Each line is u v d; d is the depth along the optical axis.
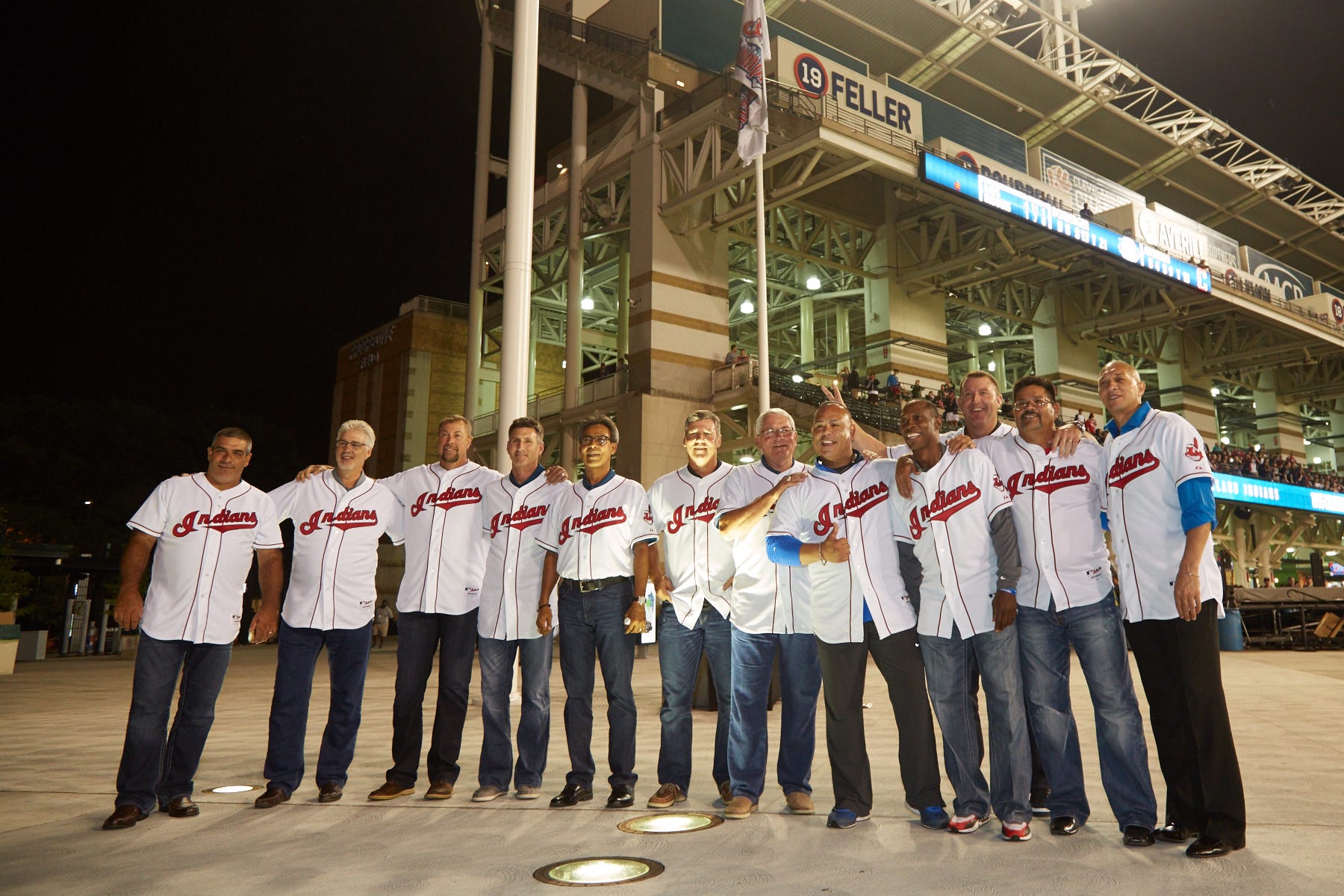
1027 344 41.09
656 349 26.03
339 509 5.24
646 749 6.76
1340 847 3.72
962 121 29.45
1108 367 4.36
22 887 3.40
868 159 23.30
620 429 26.12
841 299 35.84
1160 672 4.00
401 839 4.09
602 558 4.98
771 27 27.00
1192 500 3.89
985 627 4.17
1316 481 38.50
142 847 4.00
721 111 24.66
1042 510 4.27
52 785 5.46
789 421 4.84
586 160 30.00
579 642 4.99
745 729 4.57
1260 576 37.34
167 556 4.82
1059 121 36.69
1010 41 35.81
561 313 37.84
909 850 3.81
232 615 4.93
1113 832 4.12
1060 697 4.20
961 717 4.24
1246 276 35.69
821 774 5.61
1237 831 3.67
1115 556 4.18
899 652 4.34
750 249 31.05
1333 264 49.28
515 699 10.35
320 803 4.92
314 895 3.26
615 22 29.80
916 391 27.38
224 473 5.01
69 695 11.60
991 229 29.95
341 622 5.09
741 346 39.56
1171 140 38.22
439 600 5.16
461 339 42.09
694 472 5.07
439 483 5.41
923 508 4.41
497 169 31.33
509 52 31.22
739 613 4.67
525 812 4.65
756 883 3.33
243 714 9.30
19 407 41.16
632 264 27.05
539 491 5.31
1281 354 39.84
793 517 4.54
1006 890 3.22
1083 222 28.55
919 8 30.22
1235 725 7.86
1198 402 42.19
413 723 5.13
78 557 22.50
